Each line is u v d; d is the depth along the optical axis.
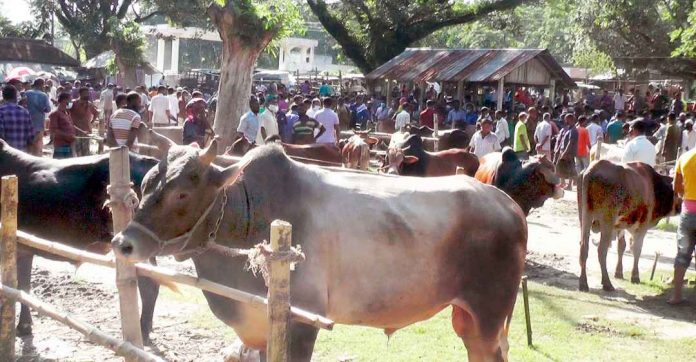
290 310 3.71
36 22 51.91
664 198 10.77
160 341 7.12
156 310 8.05
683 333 8.32
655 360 7.33
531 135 23.56
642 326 8.51
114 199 4.85
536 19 78.94
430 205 5.13
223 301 4.77
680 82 43.97
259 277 4.70
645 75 37.31
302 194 4.88
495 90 35.03
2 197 5.52
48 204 6.65
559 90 37.22
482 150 15.82
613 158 14.81
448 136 17.86
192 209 4.39
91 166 6.80
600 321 8.57
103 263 4.85
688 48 23.77
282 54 62.94
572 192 20.05
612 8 35.81
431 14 40.12
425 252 5.03
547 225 14.93
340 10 41.44
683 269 9.46
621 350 7.59
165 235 4.36
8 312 5.62
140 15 50.75
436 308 5.22
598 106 34.47
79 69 46.25
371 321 5.05
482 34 81.75
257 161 4.85
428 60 34.75
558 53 70.81
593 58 38.53
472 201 5.27
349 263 4.87
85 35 46.88
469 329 5.45
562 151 20.12
